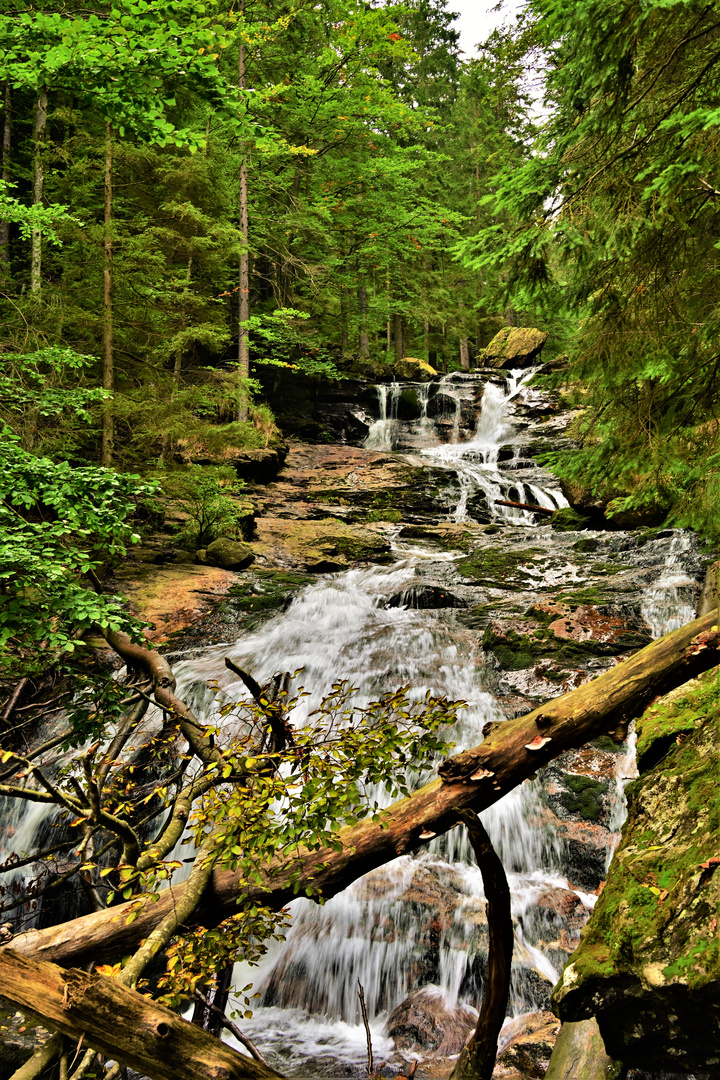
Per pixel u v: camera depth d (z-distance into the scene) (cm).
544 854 627
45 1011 190
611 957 227
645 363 471
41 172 1423
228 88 569
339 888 279
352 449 2148
